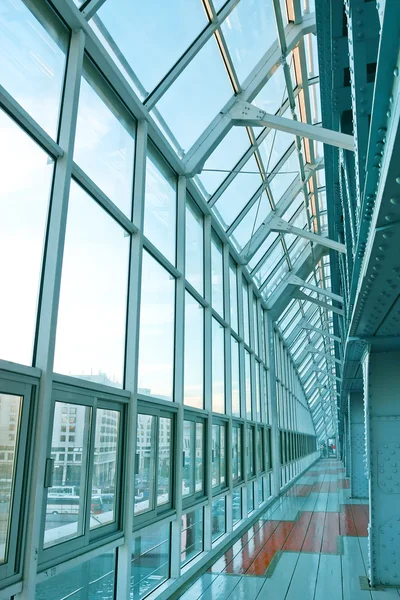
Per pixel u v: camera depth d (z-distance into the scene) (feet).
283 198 39.37
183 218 23.94
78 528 13.17
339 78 13.44
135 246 18.07
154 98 20.04
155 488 18.98
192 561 22.70
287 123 23.84
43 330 11.99
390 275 11.27
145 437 18.40
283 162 35.14
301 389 100.22
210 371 27.76
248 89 25.12
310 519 35.99
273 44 25.25
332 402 129.59
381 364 20.95
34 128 12.07
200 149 24.62
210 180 28.55
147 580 18.12
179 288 23.20
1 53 11.53
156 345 20.31
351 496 47.78
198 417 25.79
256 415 43.01
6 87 11.62
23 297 11.57
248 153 30.48
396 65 5.20
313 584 19.88
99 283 15.56
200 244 28.68
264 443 47.16
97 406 14.70
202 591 19.25
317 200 46.60
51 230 12.71
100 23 16.10
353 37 7.08
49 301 12.16
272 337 53.06
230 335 33.81
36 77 12.98
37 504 11.04
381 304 14.01
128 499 15.93
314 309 76.02
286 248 48.11
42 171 12.73
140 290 17.99
